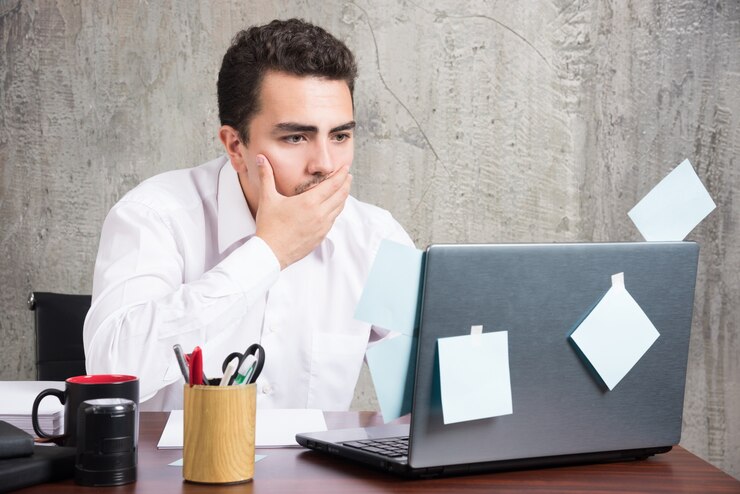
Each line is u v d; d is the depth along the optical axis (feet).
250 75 4.92
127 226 5.38
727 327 9.08
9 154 9.02
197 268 5.59
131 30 8.96
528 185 9.12
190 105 9.02
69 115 9.00
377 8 9.02
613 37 9.06
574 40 9.06
